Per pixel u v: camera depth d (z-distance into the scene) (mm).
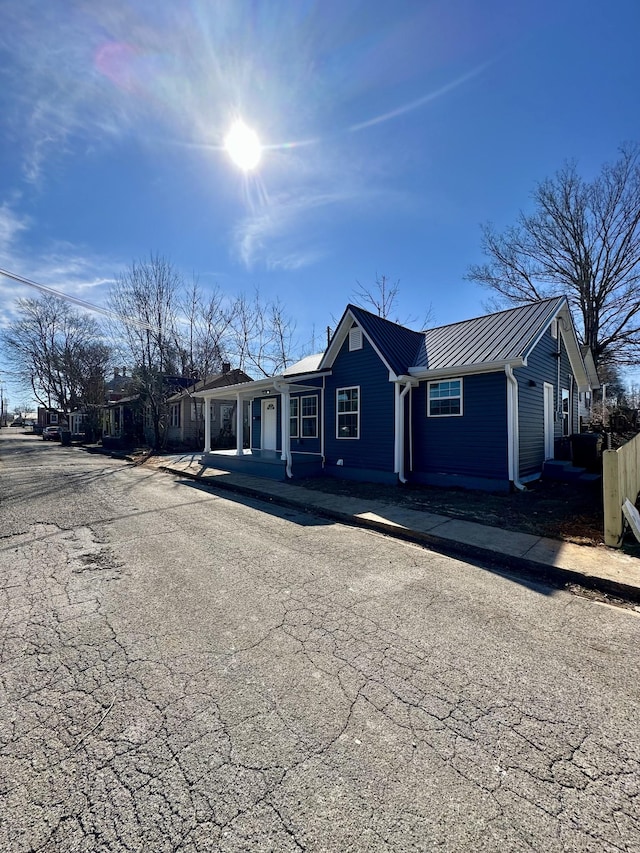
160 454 18875
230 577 4180
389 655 2775
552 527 5883
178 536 5707
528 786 1730
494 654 2811
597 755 1916
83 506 7648
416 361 10398
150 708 2225
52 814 1594
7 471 12734
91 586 3928
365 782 1742
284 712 2195
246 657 2732
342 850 1446
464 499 7969
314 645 2893
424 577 4285
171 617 3305
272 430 14742
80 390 33219
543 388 10695
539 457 10352
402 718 2156
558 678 2541
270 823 1553
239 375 24672
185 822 1559
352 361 11117
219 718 2145
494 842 1481
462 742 1987
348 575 4297
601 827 1544
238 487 9789
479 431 9016
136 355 20312
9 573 4254
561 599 3799
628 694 2391
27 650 2812
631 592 3852
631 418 17750
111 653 2775
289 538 5695
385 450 10242
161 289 20266
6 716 2162
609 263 20922
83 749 1930
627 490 5980
